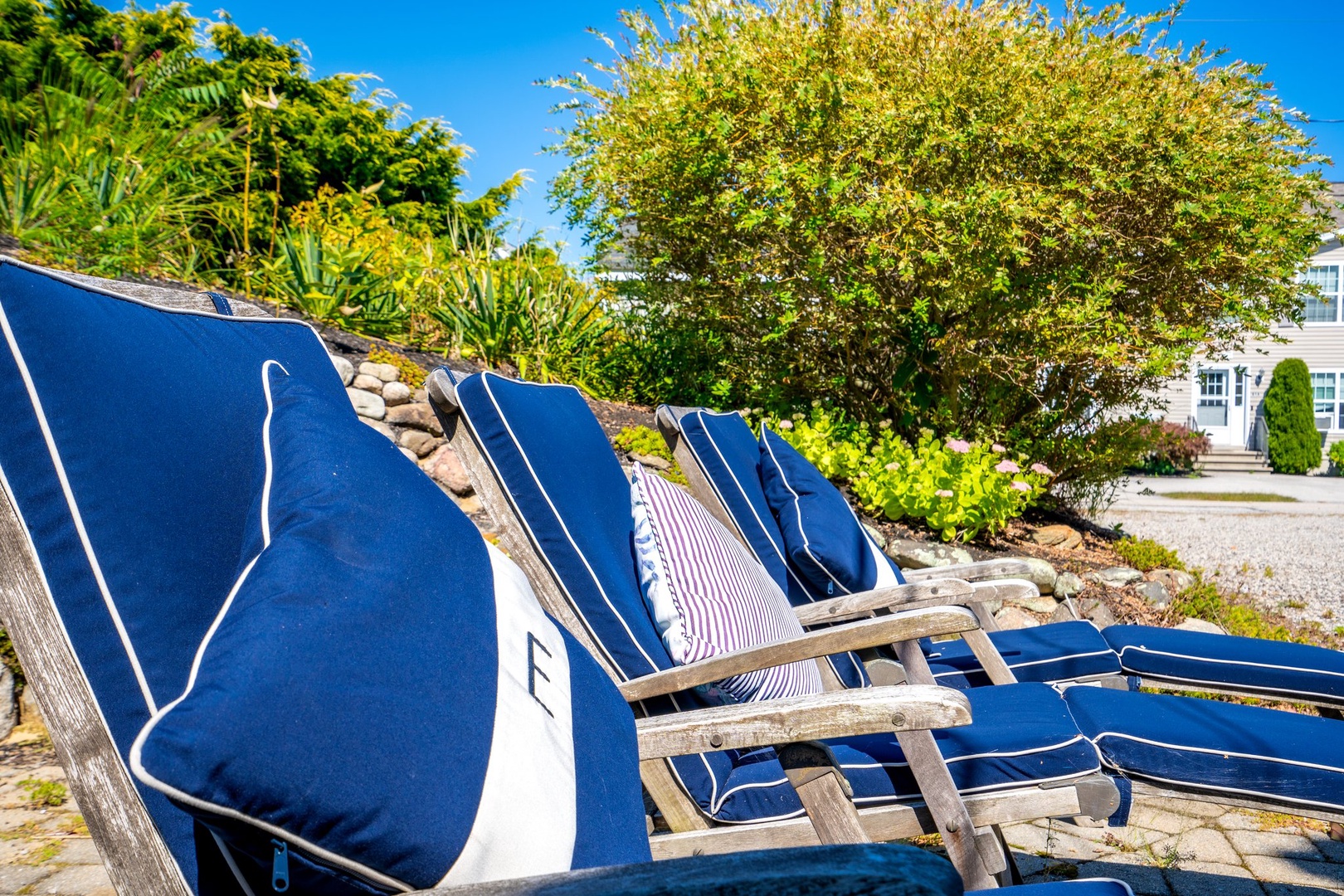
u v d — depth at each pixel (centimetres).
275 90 982
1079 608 442
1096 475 573
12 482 86
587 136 598
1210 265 513
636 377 628
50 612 86
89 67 657
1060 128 486
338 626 73
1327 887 227
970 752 164
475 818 74
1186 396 2192
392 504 93
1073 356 515
